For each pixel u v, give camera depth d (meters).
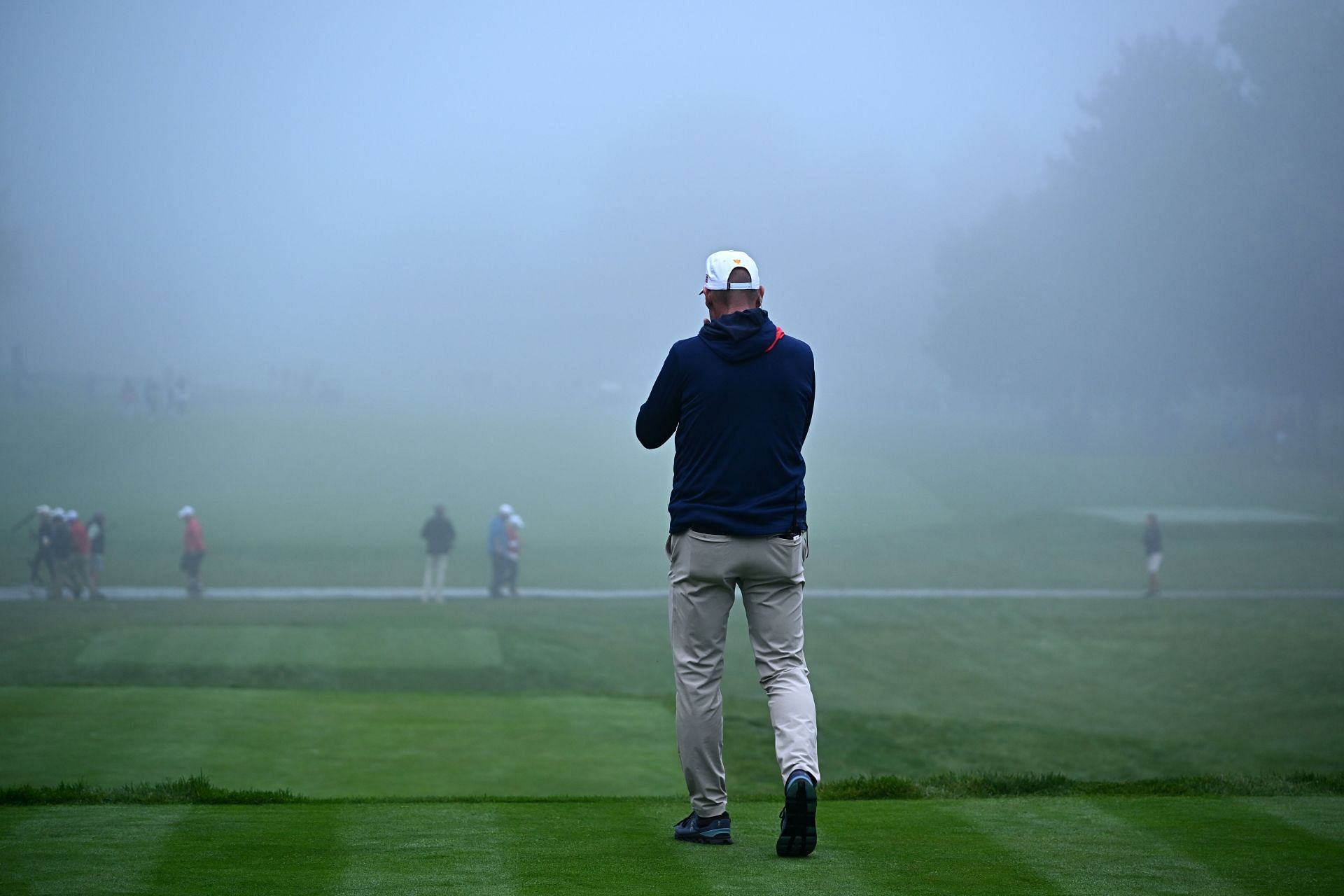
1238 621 95.94
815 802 13.06
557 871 12.32
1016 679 75.81
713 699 14.16
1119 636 89.31
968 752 49.62
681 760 14.16
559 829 14.60
